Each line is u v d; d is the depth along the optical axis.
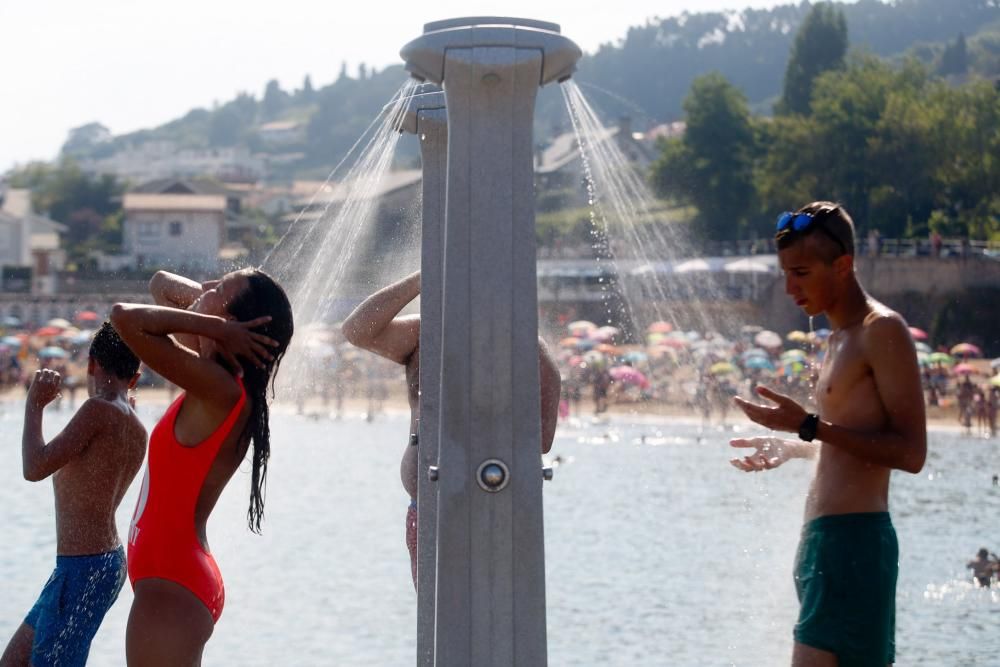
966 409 48.88
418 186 6.79
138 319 4.99
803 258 5.17
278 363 5.47
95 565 6.37
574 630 12.11
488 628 4.86
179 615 5.01
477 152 4.92
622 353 52.59
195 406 5.15
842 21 117.56
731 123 92.88
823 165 88.56
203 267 50.12
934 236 74.00
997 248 75.62
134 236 117.00
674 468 32.62
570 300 62.84
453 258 4.92
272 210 167.88
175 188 125.69
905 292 69.38
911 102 88.56
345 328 6.34
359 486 29.95
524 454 4.89
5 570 16.42
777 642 10.13
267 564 17.23
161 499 5.12
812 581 5.08
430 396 5.63
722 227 92.44
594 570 16.20
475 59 4.83
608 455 37.59
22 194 141.00
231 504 16.89
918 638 12.46
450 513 4.88
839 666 4.96
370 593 14.97
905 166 86.75
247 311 5.32
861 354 5.05
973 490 29.08
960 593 15.10
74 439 6.25
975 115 89.25
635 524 21.16
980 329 67.12
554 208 66.88
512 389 4.90
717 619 12.22
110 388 6.49
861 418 5.05
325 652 11.68
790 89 118.50
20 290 94.31
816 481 5.18
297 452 40.56
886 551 5.02
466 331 4.91
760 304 62.50
